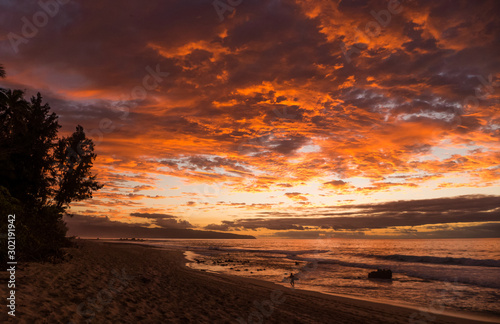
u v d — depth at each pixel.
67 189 20.77
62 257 15.35
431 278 25.16
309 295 15.36
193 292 12.02
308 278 24.61
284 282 21.42
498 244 103.44
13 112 14.61
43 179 16.34
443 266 36.19
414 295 17.41
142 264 20.72
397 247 92.50
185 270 21.89
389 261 44.62
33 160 15.75
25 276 9.38
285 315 9.77
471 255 54.62
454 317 12.27
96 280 11.18
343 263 40.12
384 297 16.61
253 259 46.09
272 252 70.06
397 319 11.05
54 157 20.00
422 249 77.31
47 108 17.16
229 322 8.00
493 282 22.61
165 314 7.93
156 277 14.95
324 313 10.92
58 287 8.73
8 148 14.21
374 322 10.22
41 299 7.06
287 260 44.78
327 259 48.03
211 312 8.86
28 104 15.55
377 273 24.61
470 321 11.64
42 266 12.03
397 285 21.19
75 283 9.84
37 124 15.80
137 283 12.20
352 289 19.28
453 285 21.41
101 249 29.36
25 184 15.22
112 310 7.46
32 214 14.82
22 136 14.88
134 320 6.98
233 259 44.75
